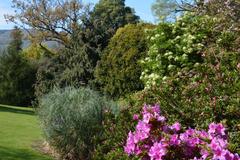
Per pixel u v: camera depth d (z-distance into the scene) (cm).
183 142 360
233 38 728
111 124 533
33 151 952
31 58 3234
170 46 875
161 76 852
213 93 484
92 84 1773
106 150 516
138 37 1612
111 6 3136
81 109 904
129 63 1598
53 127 926
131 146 377
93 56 1883
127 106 544
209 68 532
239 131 417
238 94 465
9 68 2755
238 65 510
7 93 2755
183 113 478
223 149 334
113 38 1697
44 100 995
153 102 515
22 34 3425
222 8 1064
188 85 513
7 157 880
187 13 953
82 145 905
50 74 2000
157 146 357
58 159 916
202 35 851
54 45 3562
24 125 1338
